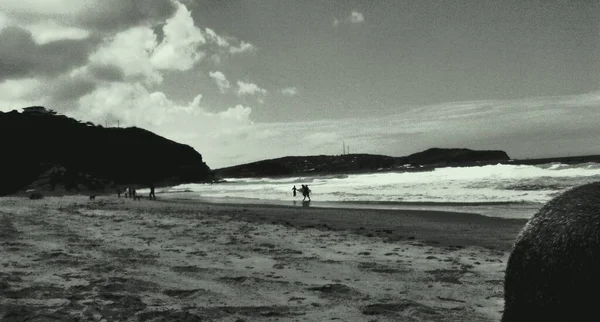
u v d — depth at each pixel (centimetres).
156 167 11262
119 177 10325
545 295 135
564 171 4225
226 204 2930
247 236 1193
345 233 1276
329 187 5016
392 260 868
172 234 1227
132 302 559
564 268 132
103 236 1170
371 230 1370
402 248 1012
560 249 134
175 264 803
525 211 1856
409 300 589
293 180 10031
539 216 146
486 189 3122
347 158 19725
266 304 570
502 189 3047
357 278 716
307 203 2875
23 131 8169
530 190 2872
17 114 8644
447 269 782
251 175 19725
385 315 530
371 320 512
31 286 625
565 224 136
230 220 1672
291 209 2314
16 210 2219
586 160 9906
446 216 1795
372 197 3131
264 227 1421
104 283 649
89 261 816
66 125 9494
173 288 635
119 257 862
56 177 6438
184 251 945
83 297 577
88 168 9425
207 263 819
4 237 1111
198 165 11994
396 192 3434
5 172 6981
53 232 1237
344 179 7906
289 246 1027
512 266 146
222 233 1260
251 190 5575
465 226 1473
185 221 1609
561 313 131
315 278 712
